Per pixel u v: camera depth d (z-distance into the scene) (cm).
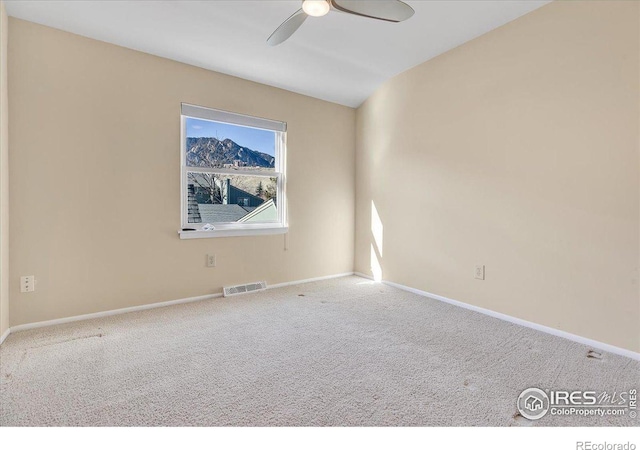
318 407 148
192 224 309
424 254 326
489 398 156
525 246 245
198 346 210
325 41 278
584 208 213
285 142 357
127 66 263
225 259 322
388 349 208
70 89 241
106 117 256
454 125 293
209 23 245
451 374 178
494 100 262
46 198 236
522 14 240
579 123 214
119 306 267
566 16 218
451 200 298
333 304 299
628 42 192
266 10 233
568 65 218
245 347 210
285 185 359
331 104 393
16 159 224
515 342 218
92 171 252
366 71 335
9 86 220
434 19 248
